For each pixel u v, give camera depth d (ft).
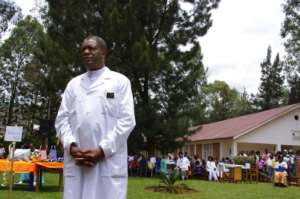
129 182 64.08
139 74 77.20
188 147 142.92
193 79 81.61
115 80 11.25
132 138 77.41
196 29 81.35
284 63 133.18
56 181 60.13
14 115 166.61
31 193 43.62
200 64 83.51
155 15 78.18
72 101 11.42
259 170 82.58
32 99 162.50
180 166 81.35
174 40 81.30
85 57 11.33
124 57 76.74
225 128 124.88
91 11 78.59
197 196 48.37
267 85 228.02
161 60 75.82
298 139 110.73
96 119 10.92
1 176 62.59
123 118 11.05
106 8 75.46
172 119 78.84
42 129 92.89
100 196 10.77
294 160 78.89
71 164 10.96
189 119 82.23
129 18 73.36
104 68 11.50
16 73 165.27
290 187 68.33
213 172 79.92
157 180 69.51
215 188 60.03
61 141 11.26
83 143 10.94
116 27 73.05
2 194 41.98
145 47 72.64
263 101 228.22
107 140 10.75
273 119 109.19
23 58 164.25
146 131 76.18
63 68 77.51
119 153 11.00
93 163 10.68
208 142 121.08
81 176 10.85
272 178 79.82
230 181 78.28
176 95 80.53
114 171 10.84
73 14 77.41
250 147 115.75
